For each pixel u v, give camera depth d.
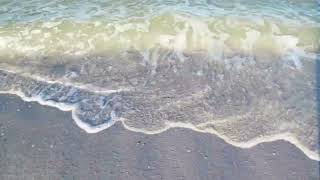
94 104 5.85
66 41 7.00
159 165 4.93
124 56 6.70
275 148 5.09
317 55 6.55
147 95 5.98
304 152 5.02
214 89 6.04
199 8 7.66
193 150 5.11
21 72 6.45
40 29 7.22
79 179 4.80
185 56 6.64
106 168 4.92
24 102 5.91
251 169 4.85
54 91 6.09
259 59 6.52
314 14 7.48
